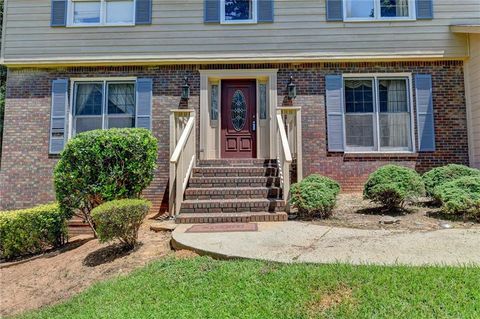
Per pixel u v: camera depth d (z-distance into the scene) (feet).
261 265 12.74
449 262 12.35
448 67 27.17
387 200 20.31
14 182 27.07
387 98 27.50
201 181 23.62
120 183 21.34
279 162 24.04
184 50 27.68
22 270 17.93
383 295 10.14
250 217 19.93
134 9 28.04
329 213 20.27
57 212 21.81
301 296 10.43
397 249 13.91
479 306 9.47
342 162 26.73
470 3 27.20
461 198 18.13
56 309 12.22
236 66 27.76
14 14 28.25
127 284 12.71
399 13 27.71
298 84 27.48
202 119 27.40
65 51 27.84
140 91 27.61
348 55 27.17
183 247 15.35
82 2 28.60
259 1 27.81
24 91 27.84
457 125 26.68
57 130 27.32
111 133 21.53
